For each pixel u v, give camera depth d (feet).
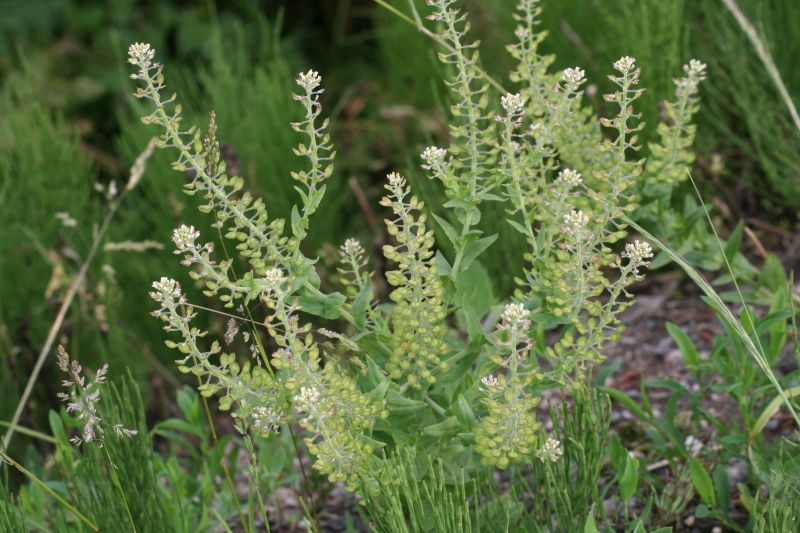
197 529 6.84
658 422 6.86
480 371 5.71
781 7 9.85
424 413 5.66
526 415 5.23
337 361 5.50
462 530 5.13
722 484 6.20
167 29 16.90
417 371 5.50
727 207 9.58
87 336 9.23
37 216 9.94
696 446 7.09
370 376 5.33
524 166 5.53
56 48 16.74
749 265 7.85
